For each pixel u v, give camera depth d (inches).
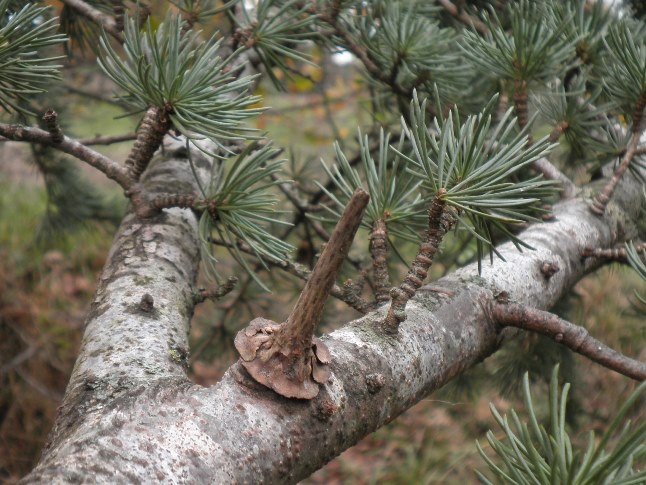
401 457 53.0
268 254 17.1
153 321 15.5
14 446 51.1
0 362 54.7
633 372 15.7
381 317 15.0
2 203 66.4
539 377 29.2
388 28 21.8
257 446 12.9
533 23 19.6
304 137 58.4
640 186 21.2
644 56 18.5
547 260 17.7
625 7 24.5
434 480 49.7
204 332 32.9
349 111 64.4
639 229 22.1
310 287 12.9
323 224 27.2
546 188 15.7
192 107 16.4
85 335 15.4
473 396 35.1
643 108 18.6
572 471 12.4
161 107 16.5
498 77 20.4
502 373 29.8
